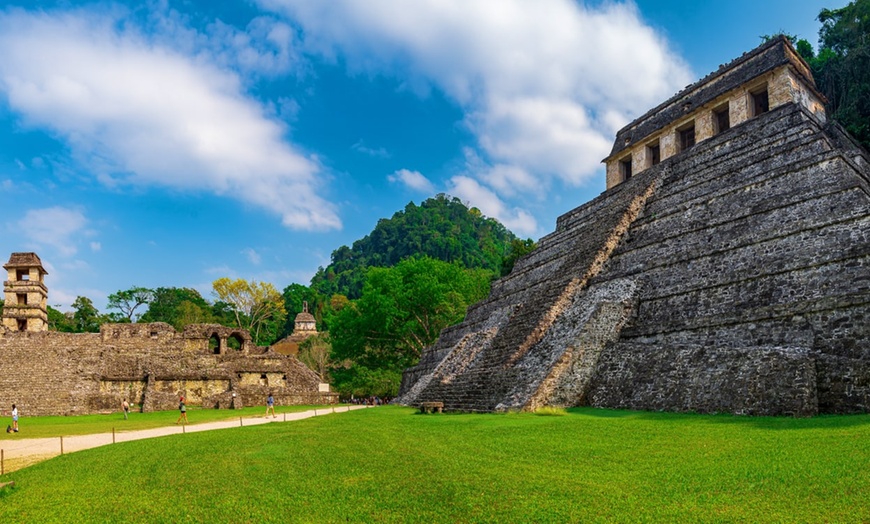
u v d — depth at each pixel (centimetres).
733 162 2575
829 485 762
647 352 1886
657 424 1388
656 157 3531
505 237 15725
